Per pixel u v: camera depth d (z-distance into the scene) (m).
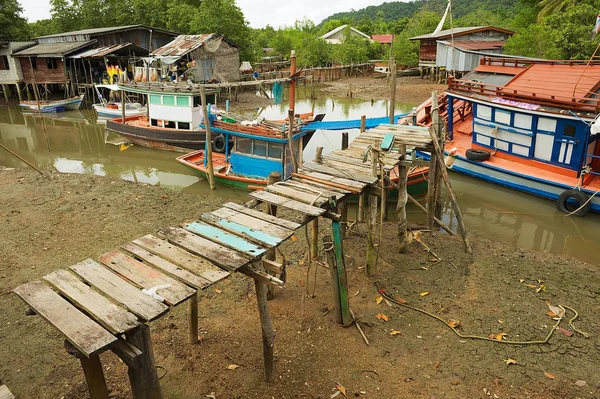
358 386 5.27
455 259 8.34
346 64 47.75
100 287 4.00
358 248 8.71
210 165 13.43
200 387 5.25
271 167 12.77
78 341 3.29
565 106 11.52
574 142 11.56
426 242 9.07
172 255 4.60
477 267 8.06
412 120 13.85
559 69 13.05
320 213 5.50
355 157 8.05
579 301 7.03
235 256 4.53
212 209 11.41
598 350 5.89
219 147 16.70
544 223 11.35
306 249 8.74
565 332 6.23
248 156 13.09
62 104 28.92
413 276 7.70
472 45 32.28
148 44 33.69
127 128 19.34
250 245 4.77
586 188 11.27
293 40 54.78
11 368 5.69
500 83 14.60
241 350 5.86
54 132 23.66
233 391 5.19
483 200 12.91
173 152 18.97
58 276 4.21
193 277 4.16
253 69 39.25
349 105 31.09
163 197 12.27
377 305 6.86
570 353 5.83
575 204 11.51
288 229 5.16
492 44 32.84
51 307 3.71
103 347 3.26
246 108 29.48
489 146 13.94
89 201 11.89
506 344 5.98
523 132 12.69
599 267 8.35
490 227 11.09
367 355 5.78
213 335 6.17
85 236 9.73
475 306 6.86
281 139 12.20
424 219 11.20
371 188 6.97
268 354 5.15
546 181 11.93
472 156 13.48
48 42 34.59
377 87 38.25
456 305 6.87
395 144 8.50
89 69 32.59
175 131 17.95
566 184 11.58
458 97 14.62
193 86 18.08
